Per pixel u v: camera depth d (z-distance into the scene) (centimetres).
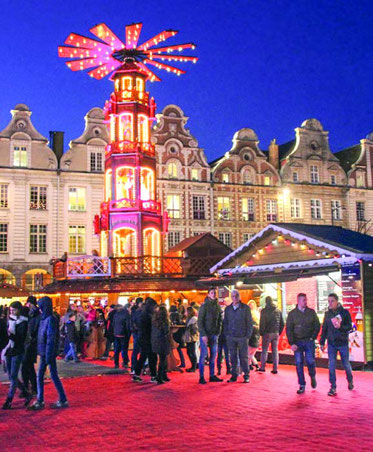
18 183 4369
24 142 4431
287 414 975
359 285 1667
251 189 5012
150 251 3512
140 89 3475
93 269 3125
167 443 789
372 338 1653
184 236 4728
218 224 4866
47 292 3138
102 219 3328
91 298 3244
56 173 4453
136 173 3353
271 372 1582
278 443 775
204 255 3519
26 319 1116
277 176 5119
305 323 1219
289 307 2042
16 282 4266
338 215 5288
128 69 3397
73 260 3172
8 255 4281
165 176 4734
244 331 1392
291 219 5106
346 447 750
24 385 1125
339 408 1027
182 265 3177
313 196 5222
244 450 741
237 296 1409
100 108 4675
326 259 1767
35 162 4441
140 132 3488
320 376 1513
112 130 3444
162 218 3419
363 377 1483
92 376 1573
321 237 1842
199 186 4841
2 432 880
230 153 4997
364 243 1817
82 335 2183
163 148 4759
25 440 826
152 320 1417
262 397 1160
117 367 1766
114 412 1028
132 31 3291
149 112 3481
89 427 903
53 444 798
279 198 5094
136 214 3303
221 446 765
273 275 1886
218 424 905
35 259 4341
